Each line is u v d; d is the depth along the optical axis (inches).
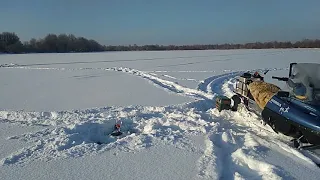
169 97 410.9
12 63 1219.2
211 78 636.7
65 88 523.2
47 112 323.6
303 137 208.1
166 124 273.4
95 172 178.2
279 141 227.0
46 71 862.5
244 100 307.1
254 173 176.6
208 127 261.9
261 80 312.2
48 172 177.8
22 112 327.6
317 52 1801.2
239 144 224.7
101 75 735.7
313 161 192.7
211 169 177.2
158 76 682.8
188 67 928.3
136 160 195.3
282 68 861.2
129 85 545.3
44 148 214.5
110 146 218.7
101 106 359.3
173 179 168.7
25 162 191.3
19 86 556.4
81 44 3823.8
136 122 282.7
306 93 213.5
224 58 1381.6
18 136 242.5
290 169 179.6
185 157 199.5
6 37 3243.1
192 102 356.5
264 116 243.8
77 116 307.6
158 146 219.5
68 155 202.2
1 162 189.8
